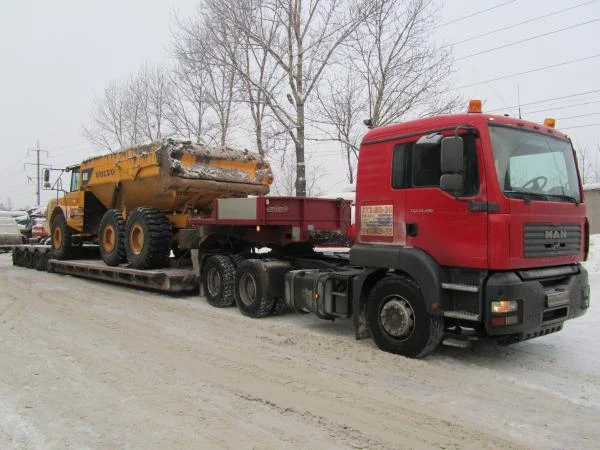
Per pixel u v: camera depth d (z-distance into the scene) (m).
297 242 9.11
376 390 5.10
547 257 5.72
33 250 16.94
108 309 9.18
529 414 4.53
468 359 6.21
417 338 6.01
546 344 6.93
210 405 4.64
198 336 7.21
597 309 9.16
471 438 4.05
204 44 19.48
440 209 5.80
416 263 5.93
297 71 17.61
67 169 15.04
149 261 11.04
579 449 3.88
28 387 5.02
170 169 10.74
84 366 5.71
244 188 11.84
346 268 7.73
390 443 3.95
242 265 8.83
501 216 5.34
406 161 6.20
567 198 6.20
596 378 5.53
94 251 15.51
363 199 6.68
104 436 3.96
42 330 7.45
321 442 3.94
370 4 18.06
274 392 5.00
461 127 5.63
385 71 19.14
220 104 23.45
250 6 18.58
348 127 20.53
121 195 12.86
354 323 6.70
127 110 31.72
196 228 10.11
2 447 3.76
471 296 5.62
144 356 6.14
